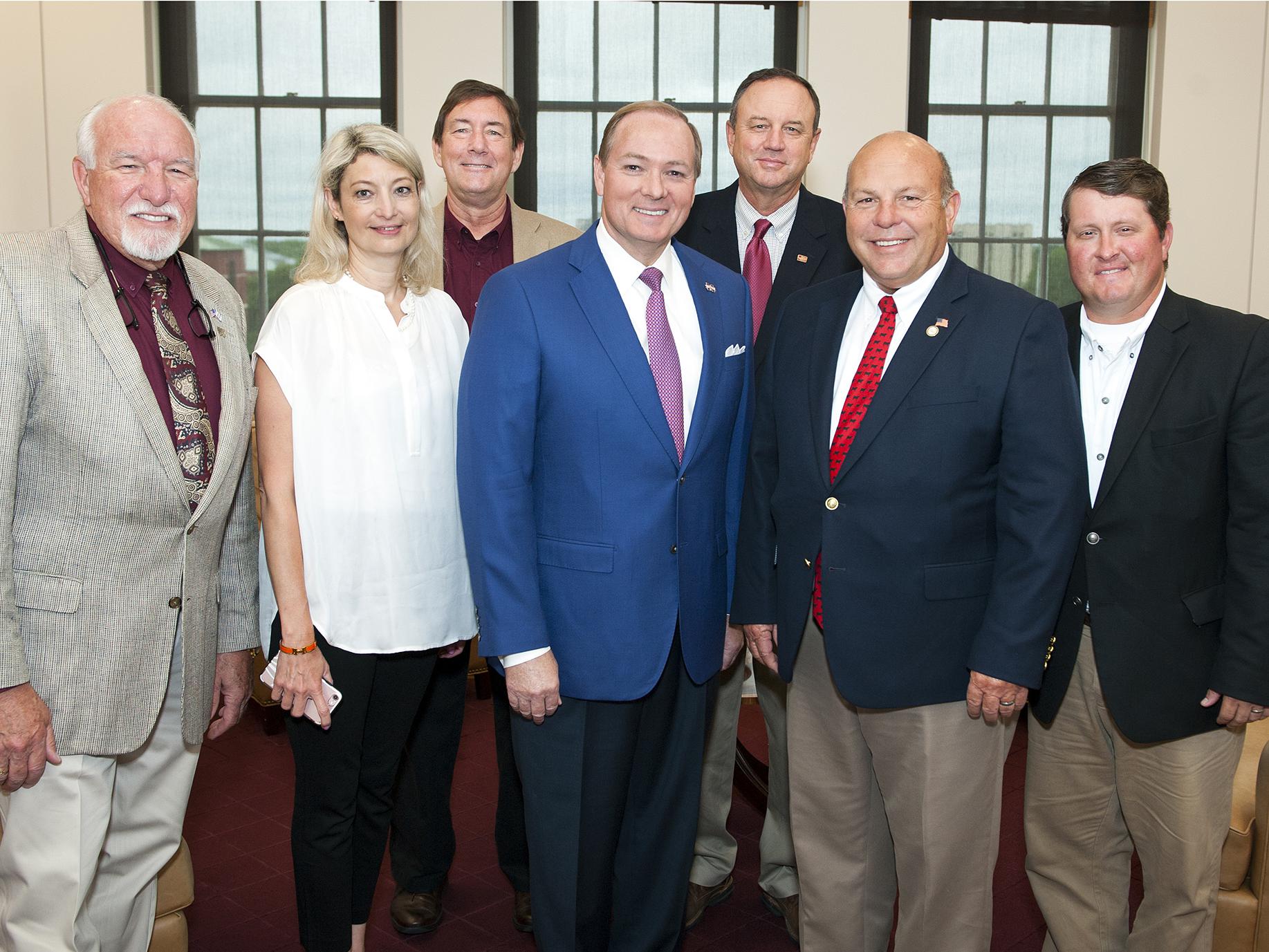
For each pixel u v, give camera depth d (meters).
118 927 2.00
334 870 2.13
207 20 4.96
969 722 1.92
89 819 1.84
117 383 1.76
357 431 2.03
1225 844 2.06
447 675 2.46
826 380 2.01
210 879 2.84
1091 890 2.11
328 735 2.08
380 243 2.05
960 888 1.96
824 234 2.60
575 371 1.89
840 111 4.92
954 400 1.84
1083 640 2.00
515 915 2.61
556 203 5.14
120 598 1.81
